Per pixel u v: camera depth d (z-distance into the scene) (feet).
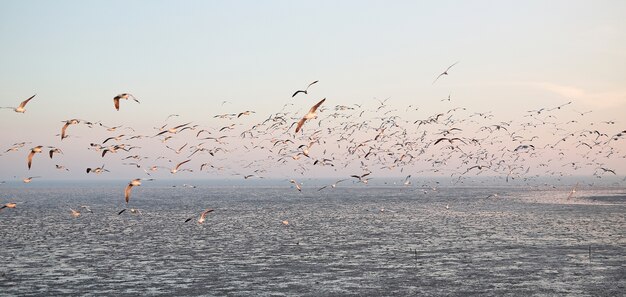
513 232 245.65
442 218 326.85
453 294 130.11
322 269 161.17
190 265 169.99
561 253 183.62
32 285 143.74
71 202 553.23
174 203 520.01
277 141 180.96
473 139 198.80
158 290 137.49
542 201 481.46
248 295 131.75
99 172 140.77
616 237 222.48
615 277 145.28
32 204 515.91
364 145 203.31
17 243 223.10
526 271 153.99
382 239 228.02
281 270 160.45
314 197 636.89
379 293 131.85
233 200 575.38
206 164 177.17
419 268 160.76
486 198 550.77
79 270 163.02
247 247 207.31
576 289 133.39
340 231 260.21
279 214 371.35
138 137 143.43
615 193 624.59
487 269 157.69
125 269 164.14
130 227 284.82
